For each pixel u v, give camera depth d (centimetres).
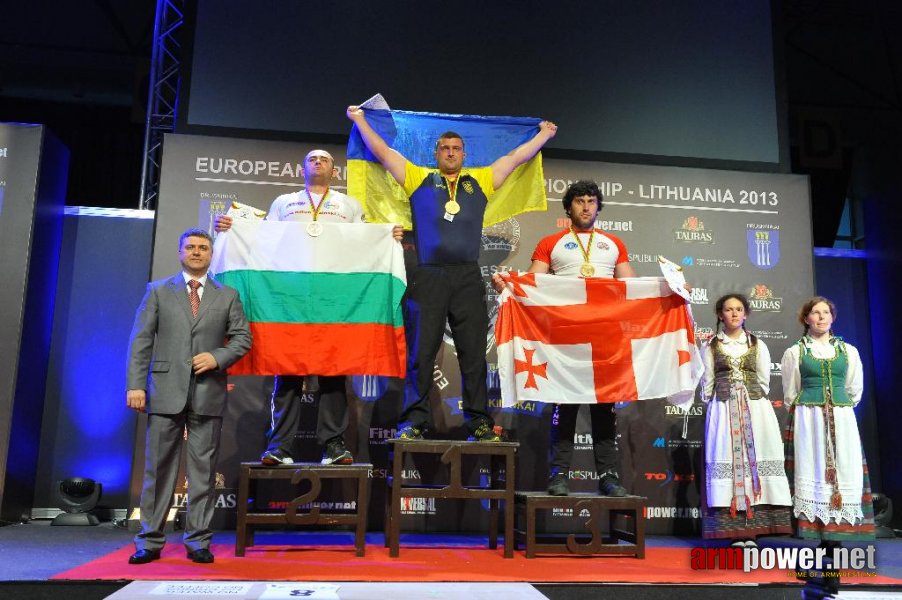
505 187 439
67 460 485
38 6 650
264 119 491
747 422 398
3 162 470
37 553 356
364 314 380
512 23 520
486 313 397
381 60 506
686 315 393
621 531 401
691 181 505
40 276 477
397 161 414
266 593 271
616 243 420
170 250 460
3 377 448
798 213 511
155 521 332
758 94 534
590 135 514
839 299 548
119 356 496
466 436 465
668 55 530
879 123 550
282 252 384
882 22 662
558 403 383
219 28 497
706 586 306
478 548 391
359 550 355
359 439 459
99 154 714
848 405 391
